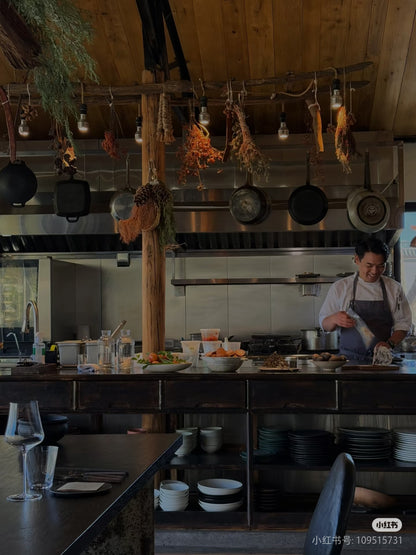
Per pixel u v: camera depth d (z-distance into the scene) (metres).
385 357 4.10
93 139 6.62
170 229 4.64
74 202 5.33
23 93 4.33
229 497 3.91
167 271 6.91
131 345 4.52
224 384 3.81
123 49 6.08
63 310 6.61
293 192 5.63
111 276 6.95
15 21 1.91
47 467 1.66
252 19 5.81
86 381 3.88
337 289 4.83
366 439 3.88
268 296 6.83
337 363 3.87
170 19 5.16
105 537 1.95
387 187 5.93
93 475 1.75
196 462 3.86
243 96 4.51
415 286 6.87
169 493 3.89
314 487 4.16
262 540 3.77
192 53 6.13
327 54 6.07
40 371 3.96
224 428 4.33
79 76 6.17
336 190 6.05
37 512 1.43
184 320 6.88
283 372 3.84
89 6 5.71
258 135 6.57
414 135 6.79
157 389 3.84
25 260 6.34
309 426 4.20
